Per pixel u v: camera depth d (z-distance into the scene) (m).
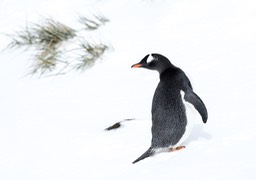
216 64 15.12
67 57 19.27
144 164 10.48
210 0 18.95
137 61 17.31
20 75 19.19
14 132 15.02
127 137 12.35
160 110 10.62
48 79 18.33
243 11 17.59
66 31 20.45
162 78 10.91
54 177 11.42
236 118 11.52
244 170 8.80
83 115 15.01
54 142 13.55
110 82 16.70
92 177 10.78
